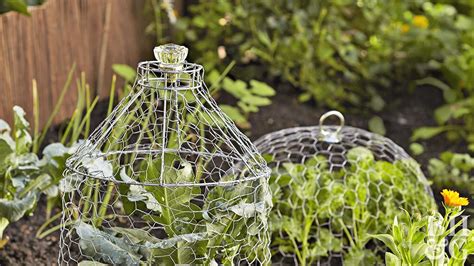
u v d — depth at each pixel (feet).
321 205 10.53
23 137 9.82
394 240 8.33
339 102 16.48
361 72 16.87
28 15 12.10
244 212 7.57
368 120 16.05
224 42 16.87
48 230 10.88
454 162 12.96
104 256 7.47
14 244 10.58
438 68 17.83
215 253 7.77
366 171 10.72
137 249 7.64
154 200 7.53
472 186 12.68
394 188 10.91
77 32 13.98
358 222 10.77
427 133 14.99
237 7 16.48
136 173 9.18
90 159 7.68
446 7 18.52
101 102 14.83
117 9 15.33
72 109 14.03
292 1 16.74
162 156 7.36
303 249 10.49
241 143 8.07
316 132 11.18
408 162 11.28
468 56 16.67
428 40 17.61
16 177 9.67
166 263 7.71
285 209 10.91
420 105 16.98
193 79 7.72
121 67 13.58
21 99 12.41
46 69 13.12
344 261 10.58
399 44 17.75
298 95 16.37
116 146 9.50
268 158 10.65
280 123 15.14
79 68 14.15
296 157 12.35
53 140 13.09
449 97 16.10
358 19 17.75
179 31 16.57
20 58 12.33
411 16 18.21
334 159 12.16
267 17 16.70
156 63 7.84
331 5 16.96
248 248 8.36
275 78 16.72
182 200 7.83
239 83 13.87
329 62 16.43
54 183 9.82
